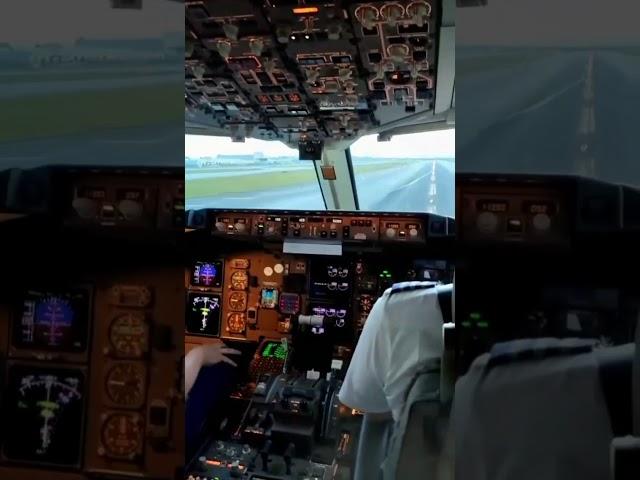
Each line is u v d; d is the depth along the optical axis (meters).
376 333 1.04
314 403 1.50
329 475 1.34
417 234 1.66
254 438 1.48
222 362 1.78
